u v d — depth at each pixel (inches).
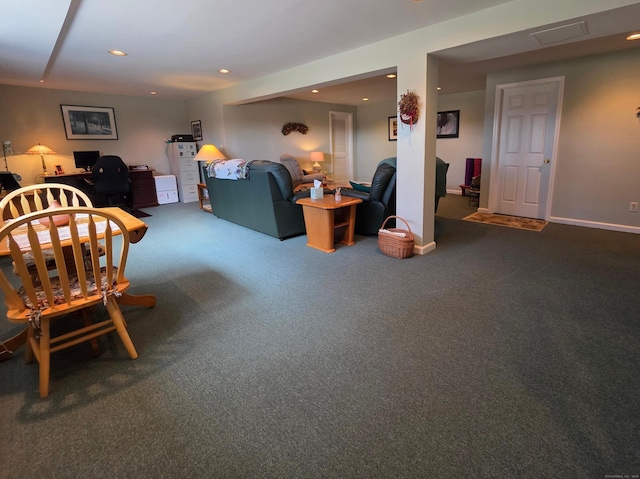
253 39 127.0
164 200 267.1
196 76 189.9
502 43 108.0
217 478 46.7
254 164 159.8
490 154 199.3
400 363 69.5
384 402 59.4
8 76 180.7
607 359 68.6
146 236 171.9
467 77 206.8
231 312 92.5
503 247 141.4
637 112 149.9
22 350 77.7
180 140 267.7
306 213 146.2
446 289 102.6
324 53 147.3
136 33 118.5
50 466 48.9
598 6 85.4
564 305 91.0
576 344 73.8
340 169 351.3
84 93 236.5
